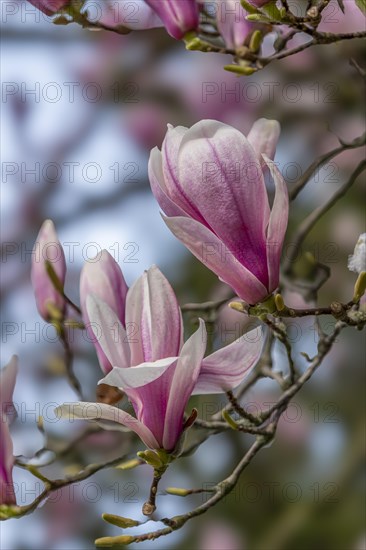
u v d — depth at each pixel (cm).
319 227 160
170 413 106
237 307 106
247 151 104
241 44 119
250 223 105
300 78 147
